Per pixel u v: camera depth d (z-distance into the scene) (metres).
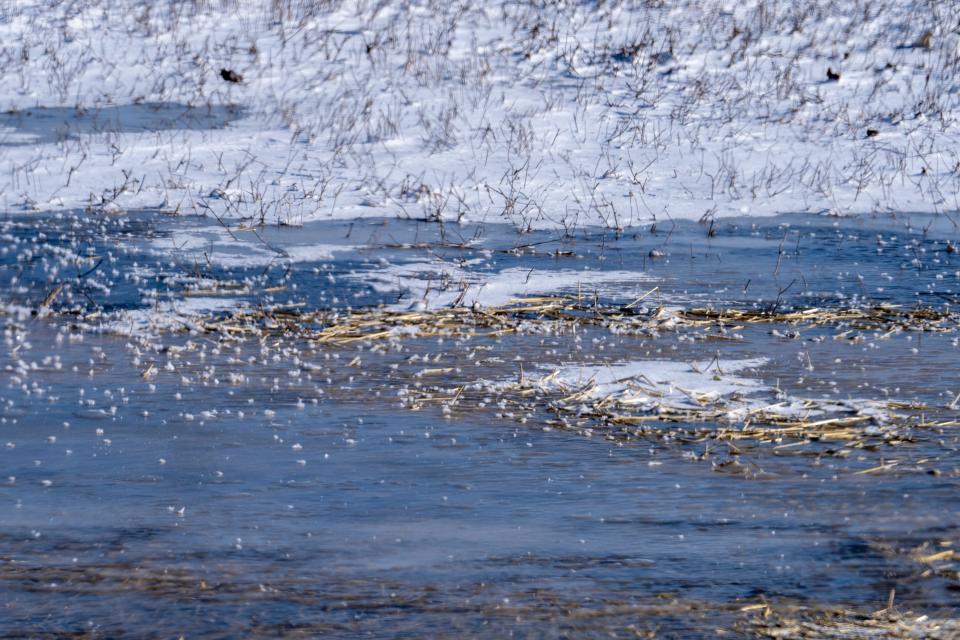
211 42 70.12
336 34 71.31
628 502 18.42
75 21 72.19
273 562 15.98
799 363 27.03
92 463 20.08
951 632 13.98
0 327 29.84
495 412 23.19
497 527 17.34
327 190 49.72
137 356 27.16
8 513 17.75
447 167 53.28
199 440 21.34
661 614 14.44
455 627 14.04
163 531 17.08
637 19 73.88
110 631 13.90
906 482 19.45
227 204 47.31
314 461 20.28
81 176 50.72
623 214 47.31
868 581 15.53
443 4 75.75
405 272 37.00
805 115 61.56
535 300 33.06
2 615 14.30
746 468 20.08
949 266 39.16
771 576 15.62
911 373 26.28
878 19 74.06
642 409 23.30
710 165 54.62
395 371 26.09
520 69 67.12
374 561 16.05
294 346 28.31
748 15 74.69
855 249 41.75
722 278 36.88
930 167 54.38
